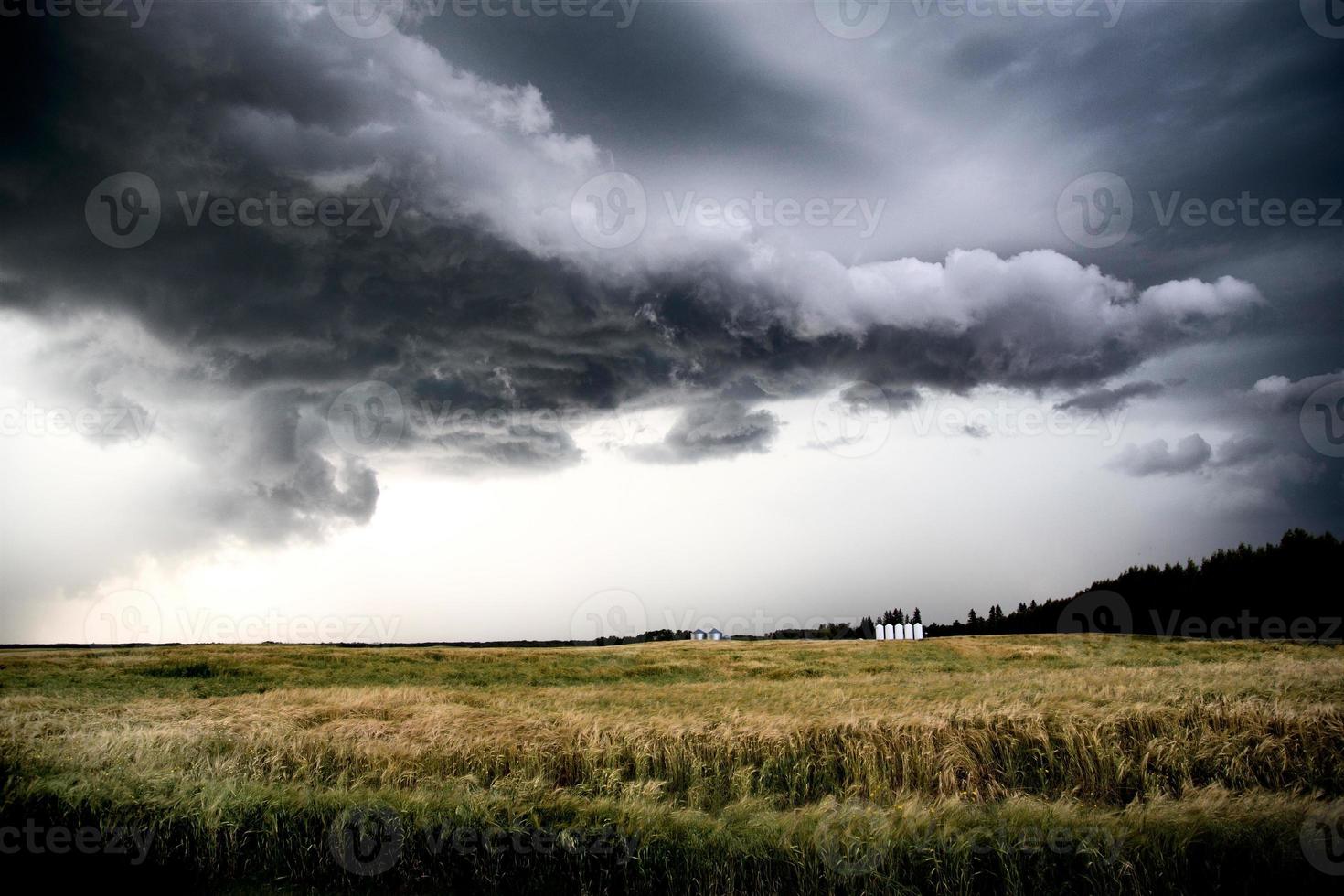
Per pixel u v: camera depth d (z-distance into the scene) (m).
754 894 7.88
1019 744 11.02
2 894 8.36
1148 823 8.05
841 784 10.74
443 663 35.06
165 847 8.95
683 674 31.61
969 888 7.66
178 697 22.08
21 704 16.56
